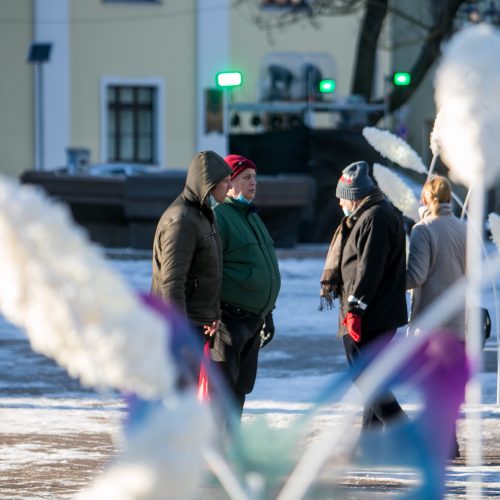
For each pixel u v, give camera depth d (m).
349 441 5.47
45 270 3.19
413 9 93.12
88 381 3.30
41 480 15.39
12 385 25.12
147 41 90.25
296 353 30.42
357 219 17.86
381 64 94.00
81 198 58.88
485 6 80.44
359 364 5.27
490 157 4.83
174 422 3.46
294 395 23.66
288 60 73.62
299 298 43.81
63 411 21.69
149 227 57.59
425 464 5.68
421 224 17.95
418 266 17.80
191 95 91.44
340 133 62.25
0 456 17.17
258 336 17.41
